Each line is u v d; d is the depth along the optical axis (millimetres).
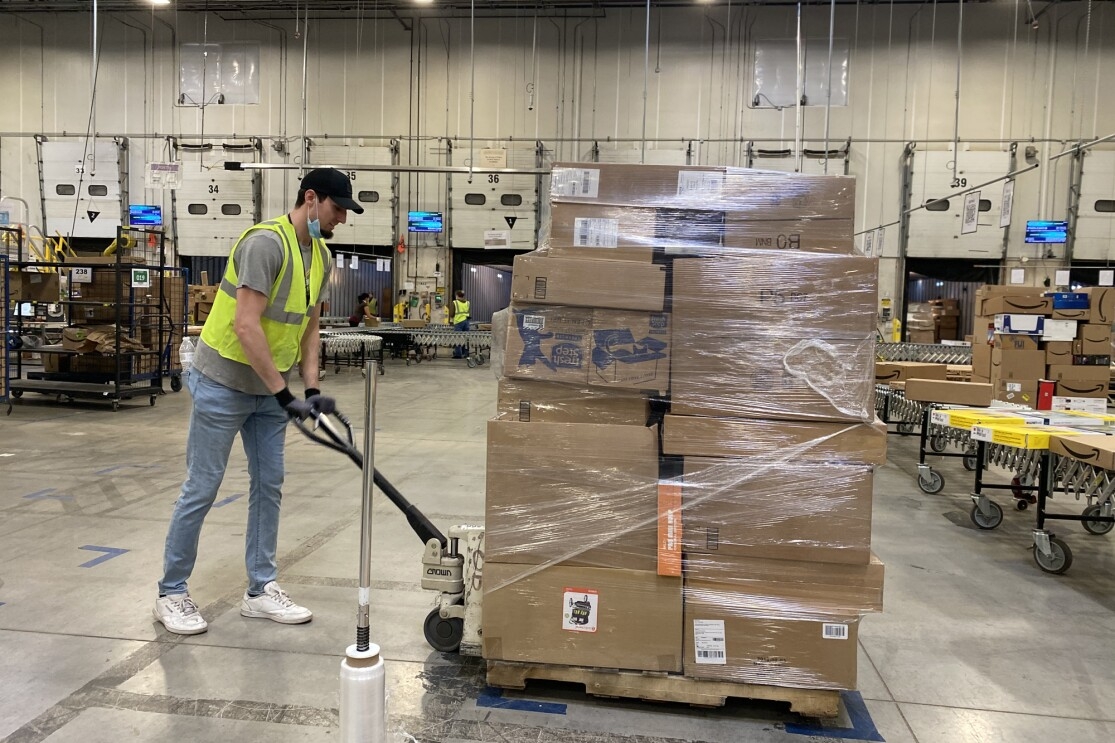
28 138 16031
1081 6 13727
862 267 1966
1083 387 6520
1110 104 13820
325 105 15547
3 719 1936
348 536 3578
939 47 14109
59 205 16000
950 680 2281
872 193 14477
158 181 14305
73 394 8445
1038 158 14047
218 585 2928
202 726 1924
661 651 2008
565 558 2023
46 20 15773
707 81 14602
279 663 2275
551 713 2023
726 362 1994
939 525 4133
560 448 2014
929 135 14242
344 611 2686
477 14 15094
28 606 2676
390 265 15492
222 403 2387
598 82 14914
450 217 15609
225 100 15391
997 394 6664
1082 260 14047
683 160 14742
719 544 1986
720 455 1986
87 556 3223
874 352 1960
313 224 2412
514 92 15156
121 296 7926
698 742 1903
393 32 15328
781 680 1979
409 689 2135
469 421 7398
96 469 4969
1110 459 2971
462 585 2256
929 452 5172
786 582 1973
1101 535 3996
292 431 6531
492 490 2041
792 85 13953
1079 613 2854
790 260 1987
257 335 2176
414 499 4340
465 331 13703
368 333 12844
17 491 4359
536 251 2174
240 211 15789
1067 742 1946
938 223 14359
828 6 14195
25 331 8625
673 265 2018
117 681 2146
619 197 2082
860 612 1949
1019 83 13992
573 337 2043
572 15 14867
